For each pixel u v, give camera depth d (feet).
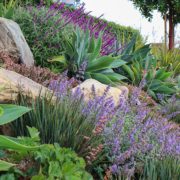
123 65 22.56
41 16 19.88
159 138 9.77
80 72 17.63
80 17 23.77
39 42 19.11
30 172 5.52
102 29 24.00
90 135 8.22
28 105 8.63
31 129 6.49
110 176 7.64
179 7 51.44
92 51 19.58
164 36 33.53
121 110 10.37
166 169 8.18
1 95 8.26
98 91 13.01
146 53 24.54
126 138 9.09
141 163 8.68
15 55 16.12
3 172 5.35
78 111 8.77
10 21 16.98
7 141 4.57
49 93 9.04
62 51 19.26
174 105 18.78
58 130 7.80
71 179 5.45
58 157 5.72
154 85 22.36
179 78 26.25
